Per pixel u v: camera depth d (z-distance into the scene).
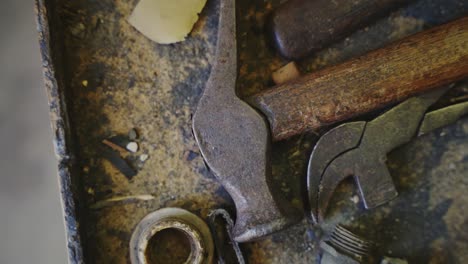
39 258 0.60
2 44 0.57
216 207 0.35
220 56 0.32
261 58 0.34
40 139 0.58
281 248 0.35
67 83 0.34
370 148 0.33
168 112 0.35
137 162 0.35
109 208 0.35
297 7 0.33
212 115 0.32
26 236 0.59
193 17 0.34
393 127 0.33
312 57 0.34
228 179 0.32
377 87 0.32
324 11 0.33
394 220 0.34
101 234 0.35
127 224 0.35
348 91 0.32
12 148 0.58
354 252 0.32
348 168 0.33
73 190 0.32
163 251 0.34
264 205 0.32
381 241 0.34
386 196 0.33
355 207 0.34
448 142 0.34
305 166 0.34
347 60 0.33
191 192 0.35
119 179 0.35
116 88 0.34
